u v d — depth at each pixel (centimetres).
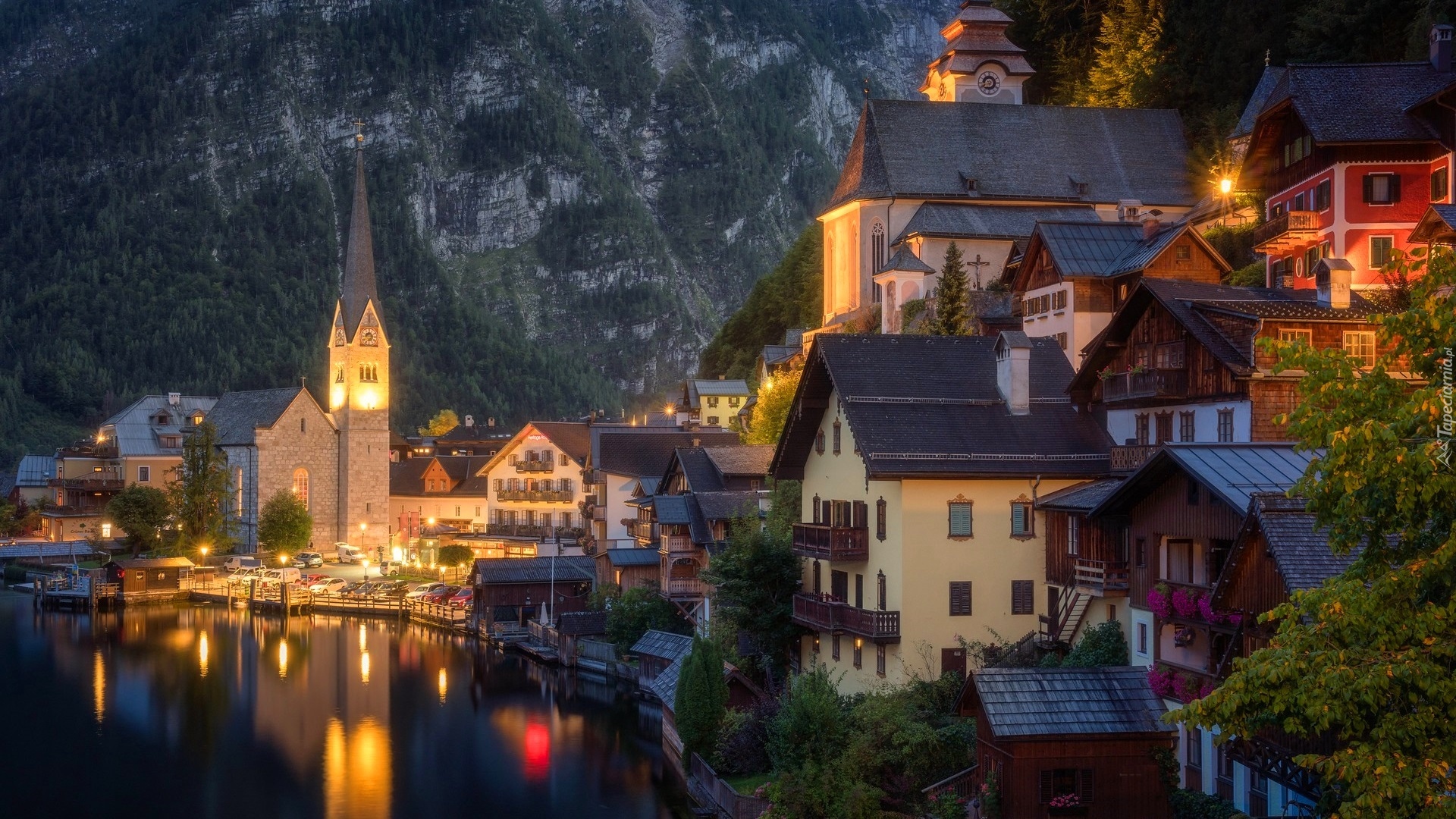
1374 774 2212
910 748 4650
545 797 6141
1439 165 6825
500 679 8819
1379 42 10462
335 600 12294
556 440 14188
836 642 6047
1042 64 16125
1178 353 5394
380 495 16925
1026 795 4088
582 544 12169
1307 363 2525
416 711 7962
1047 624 5356
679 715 6028
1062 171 12144
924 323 9612
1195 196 12000
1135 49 14150
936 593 5428
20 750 7194
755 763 5600
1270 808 3694
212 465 15450
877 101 12450
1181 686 4134
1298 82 7262
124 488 16138
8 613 12275
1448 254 2456
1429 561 2255
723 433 11894
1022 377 5794
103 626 11431
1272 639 2750
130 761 6988
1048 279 8144
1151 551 4578
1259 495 3600
